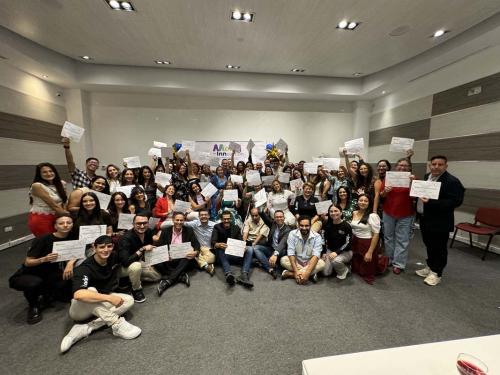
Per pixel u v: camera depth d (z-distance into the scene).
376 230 2.66
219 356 1.62
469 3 2.87
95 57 4.47
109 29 3.47
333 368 0.77
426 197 2.37
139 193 3.01
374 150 6.31
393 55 4.34
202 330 1.88
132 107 5.70
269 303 2.24
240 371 1.50
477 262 3.15
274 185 3.79
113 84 4.96
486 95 3.57
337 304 2.22
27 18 3.17
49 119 4.79
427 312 2.10
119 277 2.43
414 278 2.74
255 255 2.96
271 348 1.69
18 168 4.04
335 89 5.75
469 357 0.75
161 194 3.65
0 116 3.74
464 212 3.89
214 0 2.84
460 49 3.63
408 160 3.05
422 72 4.56
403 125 5.31
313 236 2.72
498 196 3.40
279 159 5.33
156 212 3.34
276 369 1.52
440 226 2.46
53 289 2.17
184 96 5.86
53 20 3.22
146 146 5.83
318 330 1.87
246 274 2.66
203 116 5.97
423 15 3.12
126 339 1.78
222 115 6.03
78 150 5.39
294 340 1.77
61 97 5.12
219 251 2.88
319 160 4.85
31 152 4.34
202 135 6.00
